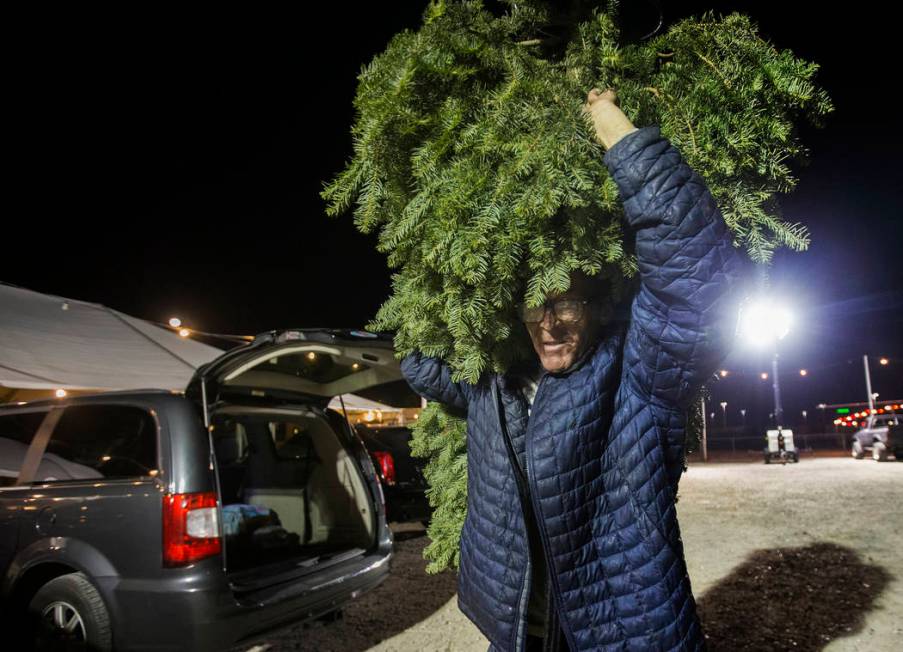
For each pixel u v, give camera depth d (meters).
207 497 3.35
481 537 1.76
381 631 4.60
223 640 3.21
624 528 1.59
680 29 1.69
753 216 1.54
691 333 1.45
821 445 37.97
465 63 1.66
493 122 1.54
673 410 1.59
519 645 1.66
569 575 1.59
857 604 4.78
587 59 1.63
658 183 1.38
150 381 8.04
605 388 1.63
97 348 8.62
